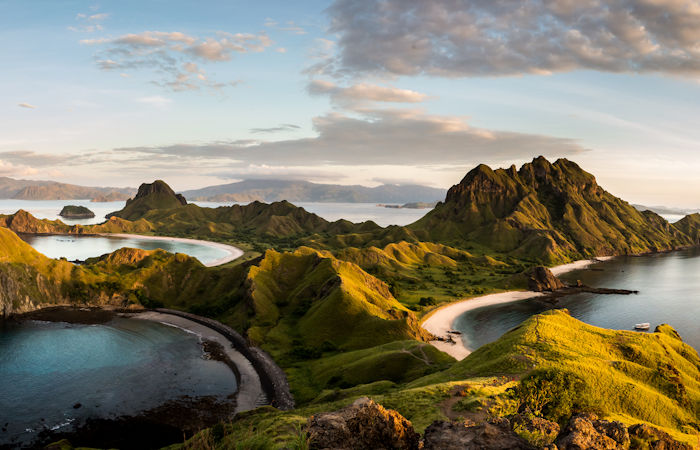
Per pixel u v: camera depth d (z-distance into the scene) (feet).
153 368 378.12
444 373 265.34
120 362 392.06
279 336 457.68
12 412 289.53
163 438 259.60
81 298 598.75
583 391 190.29
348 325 459.32
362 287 568.00
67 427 271.08
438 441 55.36
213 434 189.26
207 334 483.92
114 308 588.09
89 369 374.02
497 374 222.89
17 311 549.54
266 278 605.73
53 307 580.71
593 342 282.77
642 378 231.91
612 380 205.57
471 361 271.08
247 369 379.35
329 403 238.68
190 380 352.49
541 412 176.14
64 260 634.43
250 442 130.21
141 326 511.81
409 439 64.34
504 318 618.03
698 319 614.34
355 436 62.34
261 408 247.91
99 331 488.85
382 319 459.32
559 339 274.36
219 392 329.93
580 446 64.80
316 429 63.10
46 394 320.09
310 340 447.42
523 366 225.35
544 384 189.37
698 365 302.25
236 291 591.78
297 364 390.83
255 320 497.05
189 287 633.20
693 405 219.82
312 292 570.87
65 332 482.69
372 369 338.54
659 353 283.59
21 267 584.81
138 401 310.86
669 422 190.80
